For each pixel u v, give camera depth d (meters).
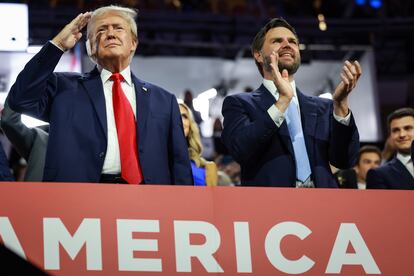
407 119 7.84
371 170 7.77
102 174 5.73
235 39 18.95
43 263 5.02
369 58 18.94
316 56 18.86
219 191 5.30
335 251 5.32
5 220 5.06
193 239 5.18
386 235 5.40
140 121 5.88
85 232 5.10
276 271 5.21
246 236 5.25
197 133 7.86
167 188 5.25
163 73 18.77
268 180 6.05
